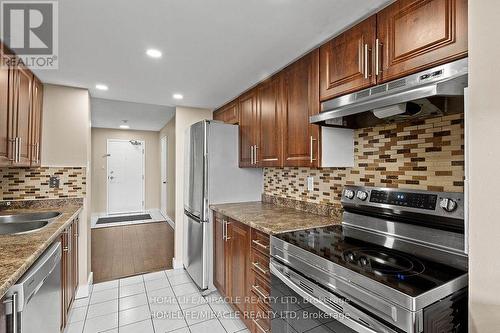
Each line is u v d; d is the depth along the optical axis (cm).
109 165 645
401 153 154
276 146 215
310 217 199
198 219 266
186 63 201
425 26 111
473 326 74
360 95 140
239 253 210
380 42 131
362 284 98
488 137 71
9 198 239
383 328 89
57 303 161
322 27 153
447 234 118
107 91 270
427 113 132
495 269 69
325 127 173
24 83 204
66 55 186
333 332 108
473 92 74
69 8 131
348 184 188
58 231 160
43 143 248
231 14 139
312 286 120
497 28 69
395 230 139
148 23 146
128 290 268
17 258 114
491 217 70
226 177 271
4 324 98
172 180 511
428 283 91
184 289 271
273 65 205
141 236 460
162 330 203
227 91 270
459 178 128
